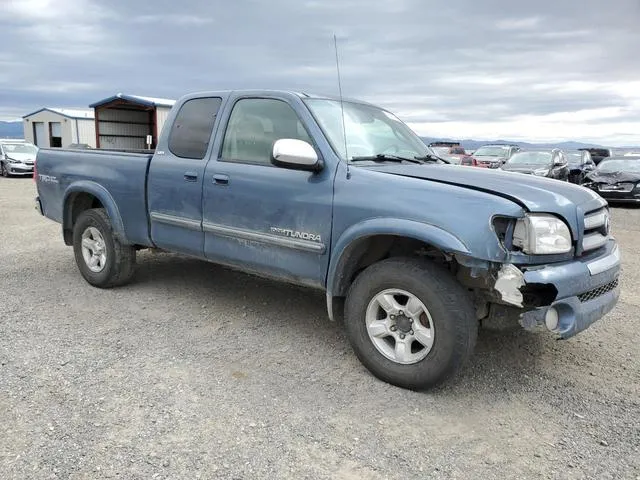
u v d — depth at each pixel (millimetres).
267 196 4133
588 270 3424
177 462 2750
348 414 3264
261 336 4477
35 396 3361
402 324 3543
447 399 3480
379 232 3492
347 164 3844
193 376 3707
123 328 4578
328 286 3873
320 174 3902
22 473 2627
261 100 4410
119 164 5281
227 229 4414
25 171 25062
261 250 4262
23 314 4863
